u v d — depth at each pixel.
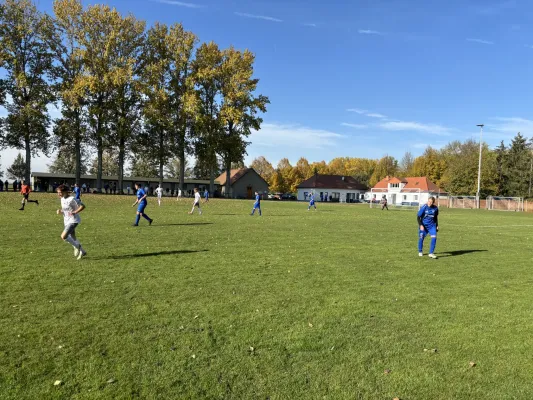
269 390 3.79
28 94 44.19
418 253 11.97
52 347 4.51
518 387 3.96
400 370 4.24
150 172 89.75
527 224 26.67
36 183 63.56
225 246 12.06
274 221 22.03
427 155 102.56
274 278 8.04
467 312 6.20
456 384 3.99
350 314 5.94
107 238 12.89
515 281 8.48
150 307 5.98
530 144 70.94
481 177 69.25
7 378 3.84
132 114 49.47
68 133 45.66
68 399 3.55
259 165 125.62
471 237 17.25
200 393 3.70
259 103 54.56
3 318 5.32
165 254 10.37
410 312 6.11
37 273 7.77
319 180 96.88
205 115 51.06
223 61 54.69
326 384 3.93
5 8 42.38
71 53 45.34
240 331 5.14
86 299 6.24
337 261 10.15
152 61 49.47
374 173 115.56
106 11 45.38
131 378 3.92
